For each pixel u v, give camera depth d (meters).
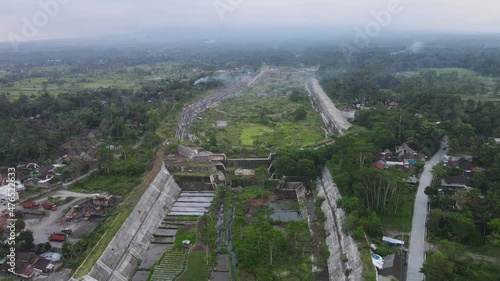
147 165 127.38
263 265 76.06
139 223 90.75
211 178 118.50
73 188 113.75
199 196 113.88
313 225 93.19
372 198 91.75
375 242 77.12
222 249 83.25
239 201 107.31
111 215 91.50
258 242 80.88
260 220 95.81
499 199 84.50
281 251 79.69
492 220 77.00
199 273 74.75
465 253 73.06
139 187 106.06
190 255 81.12
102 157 122.19
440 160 121.25
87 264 70.62
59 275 70.81
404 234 81.44
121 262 77.12
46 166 126.12
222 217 99.38
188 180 119.19
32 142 135.50
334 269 74.62
